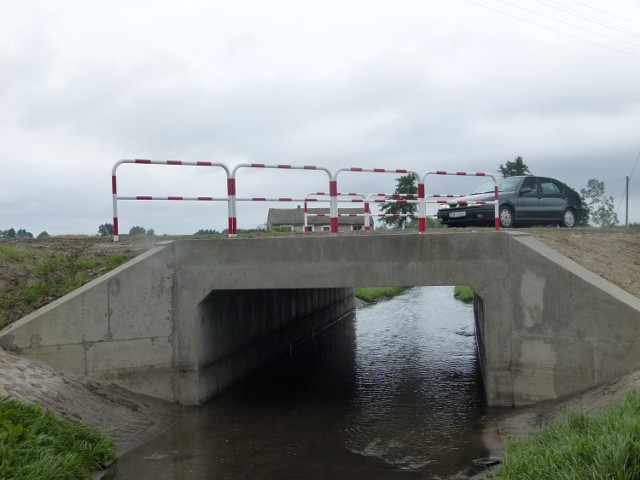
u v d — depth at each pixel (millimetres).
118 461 8523
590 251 12094
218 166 11602
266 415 11008
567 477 5344
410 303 31047
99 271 11586
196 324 10961
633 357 8930
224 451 9070
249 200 12094
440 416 10734
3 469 6156
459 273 10359
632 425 5656
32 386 8875
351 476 8086
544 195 16172
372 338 20281
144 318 10781
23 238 14641
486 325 10297
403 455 8836
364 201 15141
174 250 10961
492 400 10281
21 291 11109
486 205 15016
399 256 10562
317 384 13555
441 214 16031
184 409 10922
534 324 9930
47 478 6480
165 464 8492
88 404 9484
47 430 7582
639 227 18812
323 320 22828
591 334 9320
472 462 8375
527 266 9961
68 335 10344
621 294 9492
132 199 12281
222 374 12445
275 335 16750
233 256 10922
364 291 34188
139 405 10359
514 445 7355
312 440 9594
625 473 5094
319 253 10781
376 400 12039
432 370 14805
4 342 10117
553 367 9758
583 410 8289
